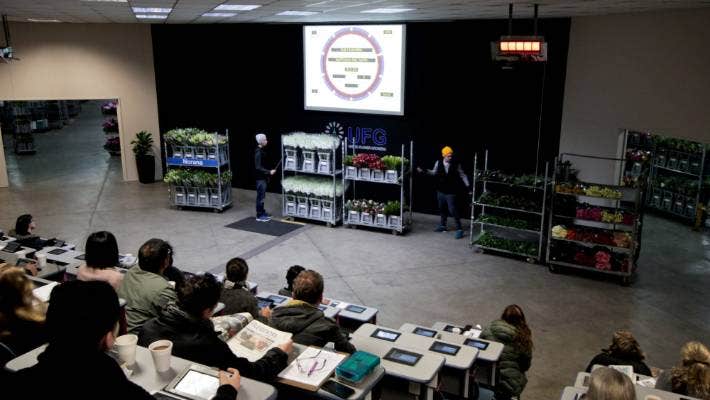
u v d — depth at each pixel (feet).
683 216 37.60
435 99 36.70
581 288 27.43
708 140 23.71
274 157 42.78
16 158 57.21
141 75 45.75
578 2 21.83
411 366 10.77
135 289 12.81
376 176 34.68
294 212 37.09
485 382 14.43
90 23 44.29
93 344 5.67
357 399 8.52
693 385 12.37
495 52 24.94
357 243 33.22
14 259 19.15
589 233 28.45
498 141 35.50
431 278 28.32
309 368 9.11
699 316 24.76
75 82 45.09
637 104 27.96
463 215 37.63
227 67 42.55
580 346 22.09
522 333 16.12
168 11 30.17
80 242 32.53
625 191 27.68
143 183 46.42
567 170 30.17
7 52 36.81
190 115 44.68
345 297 26.05
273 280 27.81
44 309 10.81
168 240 33.17
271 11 29.30
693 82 24.39
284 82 40.91
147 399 5.85
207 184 38.27
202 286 9.20
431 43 36.06
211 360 8.95
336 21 37.63
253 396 7.46
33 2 25.25
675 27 25.29
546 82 33.42
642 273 29.43
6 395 5.52
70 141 69.00
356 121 39.29
